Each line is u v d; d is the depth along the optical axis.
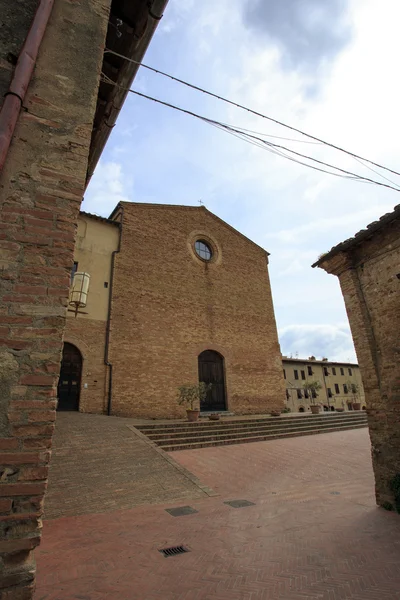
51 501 5.88
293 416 17.58
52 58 3.15
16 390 2.17
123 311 16.16
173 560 3.93
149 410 15.44
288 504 6.13
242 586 3.37
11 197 2.56
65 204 2.75
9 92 2.69
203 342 18.70
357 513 5.59
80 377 14.22
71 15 3.42
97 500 6.07
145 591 3.25
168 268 18.75
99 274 16.16
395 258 6.18
